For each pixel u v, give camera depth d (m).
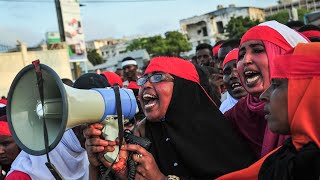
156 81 2.42
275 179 1.66
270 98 1.74
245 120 2.42
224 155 2.32
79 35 23.58
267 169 1.75
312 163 1.55
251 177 2.03
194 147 2.35
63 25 23.05
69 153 2.78
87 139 2.06
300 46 1.69
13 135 1.83
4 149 3.11
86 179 2.89
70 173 2.80
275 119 1.72
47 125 1.83
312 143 1.59
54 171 1.84
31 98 1.89
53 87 1.82
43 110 1.79
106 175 2.04
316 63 1.61
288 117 1.67
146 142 2.17
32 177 2.71
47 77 1.79
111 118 2.01
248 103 2.40
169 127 2.43
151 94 2.44
